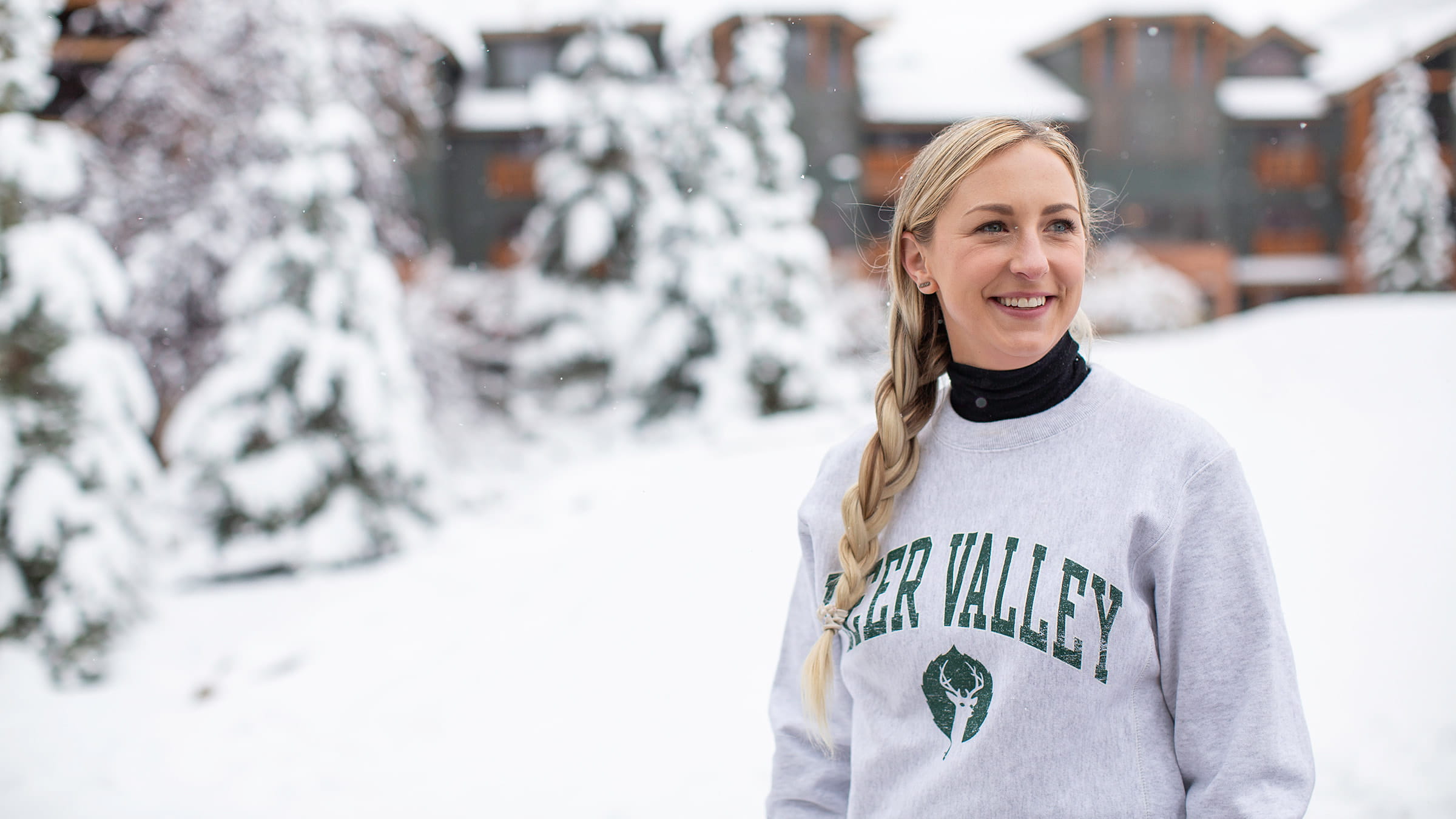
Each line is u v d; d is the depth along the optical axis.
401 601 7.72
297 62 10.45
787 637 1.65
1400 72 25.48
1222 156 27.02
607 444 16.98
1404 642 4.49
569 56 18.36
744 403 15.20
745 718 4.82
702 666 5.45
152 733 5.95
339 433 10.38
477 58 26.11
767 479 8.59
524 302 18.84
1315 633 4.77
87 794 5.12
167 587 9.75
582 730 4.99
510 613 6.87
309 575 9.92
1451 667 4.20
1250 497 1.20
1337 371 11.41
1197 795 1.16
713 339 16.67
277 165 11.16
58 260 7.62
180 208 14.36
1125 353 14.84
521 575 7.70
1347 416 9.23
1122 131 25.97
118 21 15.42
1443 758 3.60
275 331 10.10
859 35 24.95
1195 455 1.21
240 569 10.26
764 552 6.81
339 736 5.45
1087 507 1.24
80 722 6.29
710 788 4.27
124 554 7.70
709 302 15.79
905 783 1.31
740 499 8.07
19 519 7.36
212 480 10.09
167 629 8.49
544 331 19.06
